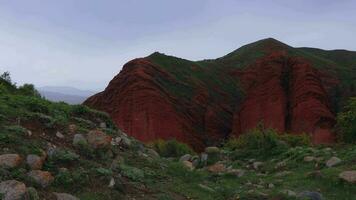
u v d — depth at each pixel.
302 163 15.66
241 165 17.30
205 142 63.44
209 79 81.75
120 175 10.89
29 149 10.00
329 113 62.19
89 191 9.43
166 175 12.33
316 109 61.66
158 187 11.00
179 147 22.19
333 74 90.31
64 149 10.97
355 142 20.05
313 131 59.25
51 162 9.97
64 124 12.67
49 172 9.44
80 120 14.11
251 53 105.06
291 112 64.00
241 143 20.83
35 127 11.63
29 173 9.03
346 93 78.50
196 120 66.88
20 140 10.27
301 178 13.56
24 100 13.30
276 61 72.50
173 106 63.25
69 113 14.53
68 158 10.30
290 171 14.97
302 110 62.38
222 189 11.89
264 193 11.59
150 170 12.29
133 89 62.69
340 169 13.41
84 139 11.76
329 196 11.70
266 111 65.31
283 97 66.31
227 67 93.00
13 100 12.95
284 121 63.31
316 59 100.19
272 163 16.59
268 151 18.02
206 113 69.38
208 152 18.89
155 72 70.75
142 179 11.18
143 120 58.59
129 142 14.33
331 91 80.88
